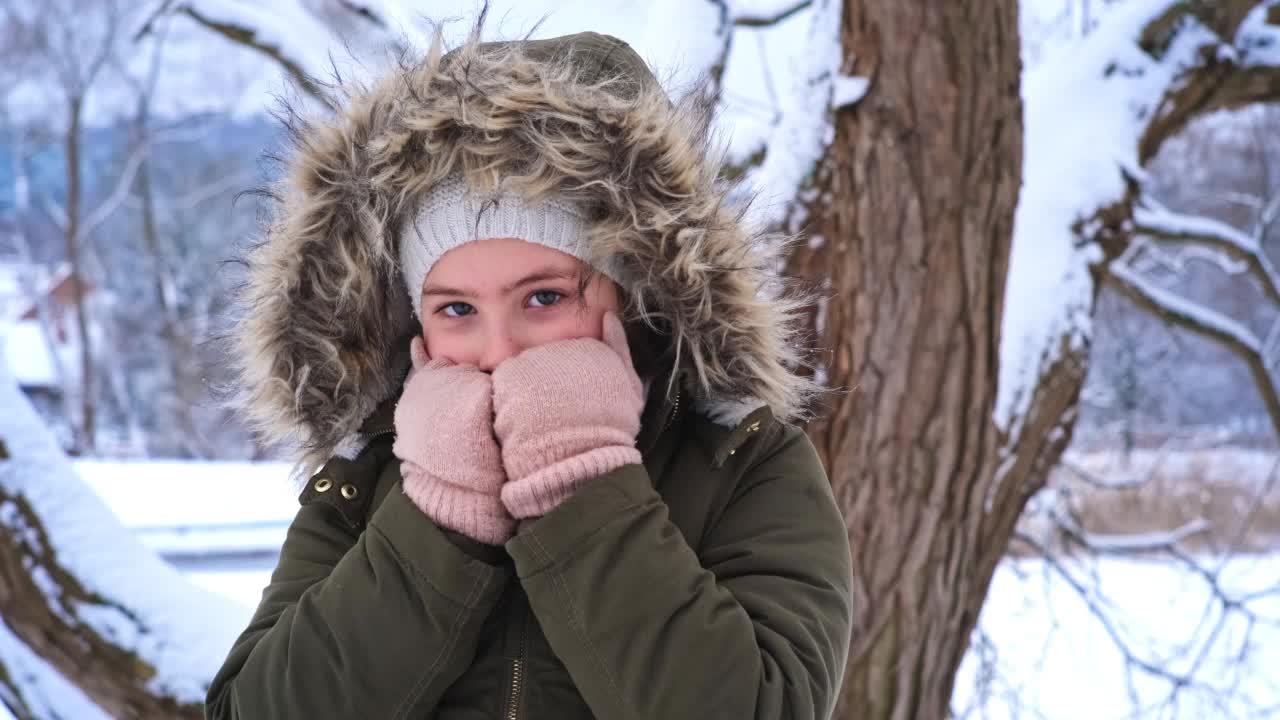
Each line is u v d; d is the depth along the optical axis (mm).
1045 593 4301
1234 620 4477
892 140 2398
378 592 1000
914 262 2422
